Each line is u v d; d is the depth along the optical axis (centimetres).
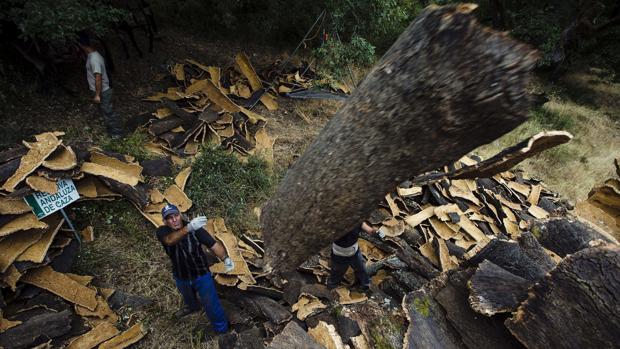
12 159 374
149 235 420
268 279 389
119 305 355
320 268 415
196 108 611
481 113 153
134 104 604
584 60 1312
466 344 228
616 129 1062
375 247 462
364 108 183
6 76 520
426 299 253
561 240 301
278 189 234
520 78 144
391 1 704
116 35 736
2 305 309
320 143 207
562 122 977
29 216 348
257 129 639
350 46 710
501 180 626
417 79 163
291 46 964
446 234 500
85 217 408
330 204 201
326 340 262
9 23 517
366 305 305
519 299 209
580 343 175
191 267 312
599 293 172
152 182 469
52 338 311
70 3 435
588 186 756
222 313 337
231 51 872
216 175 491
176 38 843
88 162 418
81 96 571
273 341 238
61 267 361
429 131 166
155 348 330
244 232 452
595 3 1095
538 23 1062
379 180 186
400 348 257
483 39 148
